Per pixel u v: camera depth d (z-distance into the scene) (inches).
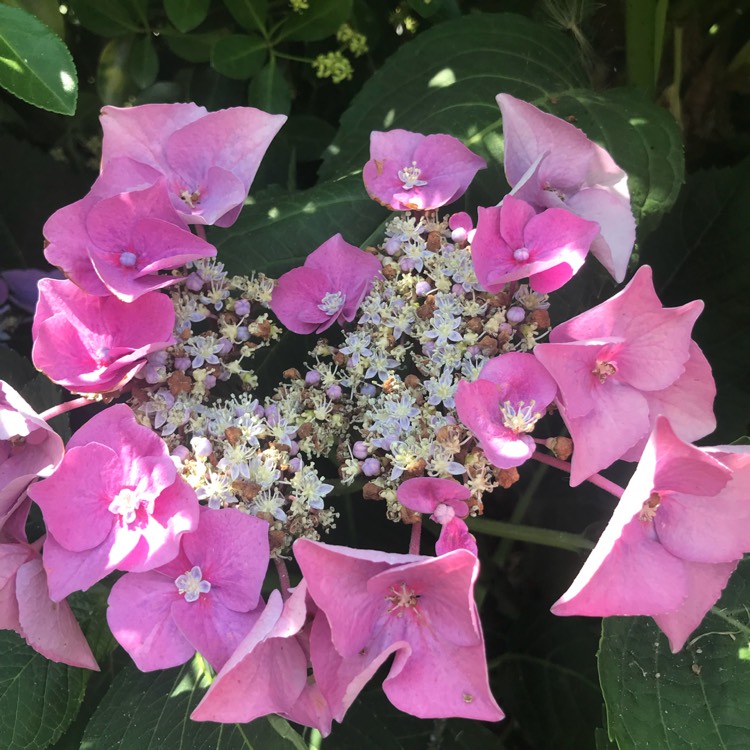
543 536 11.0
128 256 9.1
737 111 16.1
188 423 9.5
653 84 13.7
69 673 10.7
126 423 8.4
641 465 7.7
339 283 10.2
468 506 9.0
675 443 7.5
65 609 8.5
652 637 10.0
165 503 8.3
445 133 11.7
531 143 10.1
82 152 15.2
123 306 9.2
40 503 8.0
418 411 9.4
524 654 13.8
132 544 8.2
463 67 12.1
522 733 14.2
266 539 8.4
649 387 9.1
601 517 14.0
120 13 12.9
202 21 12.2
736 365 13.6
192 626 8.1
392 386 9.6
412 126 12.0
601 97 11.9
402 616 8.1
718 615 10.2
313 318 10.2
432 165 10.4
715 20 14.9
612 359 9.1
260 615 8.0
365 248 11.0
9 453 9.0
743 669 9.7
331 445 10.0
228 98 13.8
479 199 11.4
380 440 9.3
